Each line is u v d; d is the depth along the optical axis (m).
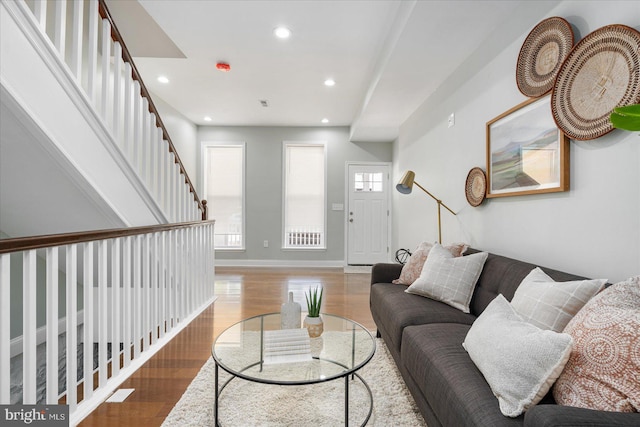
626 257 1.36
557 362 0.94
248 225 6.01
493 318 1.25
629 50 1.32
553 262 1.79
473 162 2.68
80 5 2.02
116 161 2.30
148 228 2.27
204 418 1.60
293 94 4.40
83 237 1.60
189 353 2.36
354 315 3.21
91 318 1.68
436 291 2.08
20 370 2.59
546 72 1.80
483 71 2.51
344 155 6.07
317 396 1.79
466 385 1.13
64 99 1.89
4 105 1.64
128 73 2.47
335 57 3.35
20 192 2.19
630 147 1.35
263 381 1.24
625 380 0.82
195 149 5.92
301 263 6.03
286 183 6.06
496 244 2.35
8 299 1.24
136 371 2.09
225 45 3.14
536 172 1.89
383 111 4.32
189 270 3.13
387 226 6.08
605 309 0.99
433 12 2.16
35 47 1.72
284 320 1.75
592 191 1.53
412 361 1.51
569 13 1.69
